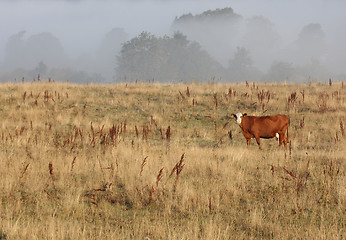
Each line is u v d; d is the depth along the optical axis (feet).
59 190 36.22
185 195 33.63
